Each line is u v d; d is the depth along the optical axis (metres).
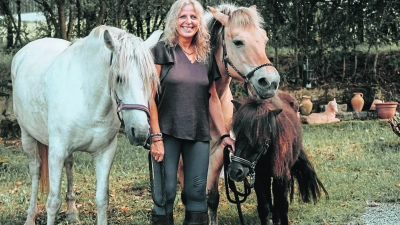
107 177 4.05
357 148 8.53
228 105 4.31
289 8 12.47
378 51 13.55
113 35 3.43
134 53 3.29
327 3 12.73
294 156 4.43
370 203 5.56
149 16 12.07
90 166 7.46
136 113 3.25
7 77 10.76
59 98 3.92
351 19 12.80
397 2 12.64
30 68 4.66
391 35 13.30
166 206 3.35
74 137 3.92
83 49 3.88
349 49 13.54
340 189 5.99
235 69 3.90
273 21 12.25
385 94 12.67
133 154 8.06
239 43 3.83
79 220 5.08
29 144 4.86
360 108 11.79
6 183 6.52
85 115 3.84
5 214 5.21
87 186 6.45
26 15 15.80
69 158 4.98
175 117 3.38
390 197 5.68
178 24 3.45
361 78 13.09
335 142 9.06
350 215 5.06
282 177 4.12
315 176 4.93
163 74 3.41
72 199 5.07
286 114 4.34
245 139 3.85
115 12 11.46
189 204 3.49
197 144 3.45
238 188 6.31
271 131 3.86
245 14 3.87
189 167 3.47
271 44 12.43
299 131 4.58
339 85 12.67
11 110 10.08
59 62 4.10
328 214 5.10
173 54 3.45
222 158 4.23
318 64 13.03
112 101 3.72
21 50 5.29
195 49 3.52
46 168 4.91
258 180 4.30
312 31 12.95
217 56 4.05
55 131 3.95
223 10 4.15
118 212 5.38
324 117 11.04
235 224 4.90
